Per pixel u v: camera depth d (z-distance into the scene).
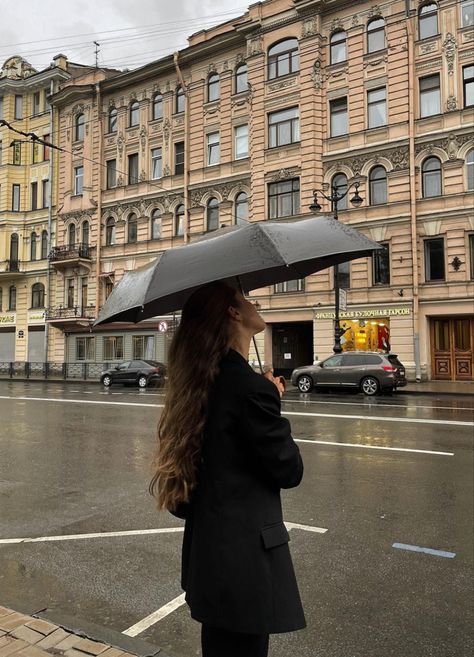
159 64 31.02
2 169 37.78
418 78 23.56
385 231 23.75
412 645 3.05
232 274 1.88
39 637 2.96
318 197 25.27
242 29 27.64
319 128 25.66
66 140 35.59
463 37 22.55
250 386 1.80
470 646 3.03
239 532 1.75
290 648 3.04
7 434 10.79
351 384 18.91
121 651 2.83
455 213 22.12
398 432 10.23
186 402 1.86
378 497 5.98
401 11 23.73
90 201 34.00
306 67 25.95
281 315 26.16
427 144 22.94
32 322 36.38
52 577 4.04
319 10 25.56
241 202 28.41
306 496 6.06
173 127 30.94
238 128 28.69
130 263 32.16
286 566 1.79
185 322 1.98
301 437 9.83
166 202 30.95
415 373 22.56
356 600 3.59
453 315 22.55
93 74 34.47
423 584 3.82
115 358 32.19
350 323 24.25
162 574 4.07
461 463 7.53
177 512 1.94
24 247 37.47
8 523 5.32
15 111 37.75
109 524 5.26
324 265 2.71
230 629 1.69
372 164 24.25
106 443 9.62
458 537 4.73
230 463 1.80
